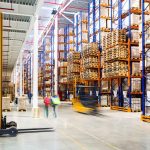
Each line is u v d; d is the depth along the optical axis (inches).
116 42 636.7
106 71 687.7
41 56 1604.3
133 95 652.7
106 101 789.9
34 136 306.3
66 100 1160.8
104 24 800.9
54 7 992.2
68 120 462.3
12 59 1019.9
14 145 257.0
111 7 788.6
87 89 675.4
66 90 1186.6
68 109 714.8
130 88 634.2
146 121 442.3
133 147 248.7
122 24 697.6
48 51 1397.6
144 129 359.6
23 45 673.0
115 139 288.2
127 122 434.3
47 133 326.3
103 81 791.1
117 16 753.0
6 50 767.7
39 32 1320.1
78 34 1027.9
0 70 315.6
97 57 796.6
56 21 1130.7
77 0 1024.2
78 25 1029.8
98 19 811.4
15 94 1245.7
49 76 1381.6
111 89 734.5
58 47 1235.2
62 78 1163.9
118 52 629.6
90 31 892.0
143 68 462.0
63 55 1237.1
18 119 474.0
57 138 293.6
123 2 698.2
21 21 438.9
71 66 989.8
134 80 639.1
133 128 368.5
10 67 1418.6
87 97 600.7
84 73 826.2
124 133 327.3
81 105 601.9
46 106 512.7
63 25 1336.1
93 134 319.9
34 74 506.9
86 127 378.0
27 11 374.9
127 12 667.4
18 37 566.9
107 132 334.6
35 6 362.0
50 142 271.4
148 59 478.0
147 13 527.5
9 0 343.3
